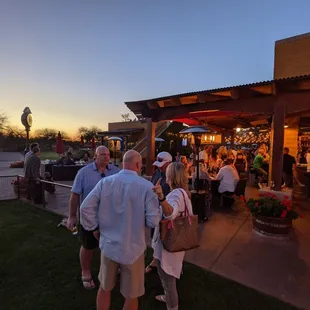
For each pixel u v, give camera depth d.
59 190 8.16
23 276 2.74
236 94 5.13
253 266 2.97
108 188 1.69
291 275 2.76
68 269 2.90
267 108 5.20
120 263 1.64
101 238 1.73
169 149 16.39
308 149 10.21
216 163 8.02
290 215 3.85
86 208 1.68
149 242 3.79
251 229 4.36
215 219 4.97
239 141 14.88
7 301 2.28
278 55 9.31
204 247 3.57
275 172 5.06
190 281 2.61
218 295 2.36
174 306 1.98
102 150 2.63
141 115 7.45
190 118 8.15
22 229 4.33
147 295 2.38
